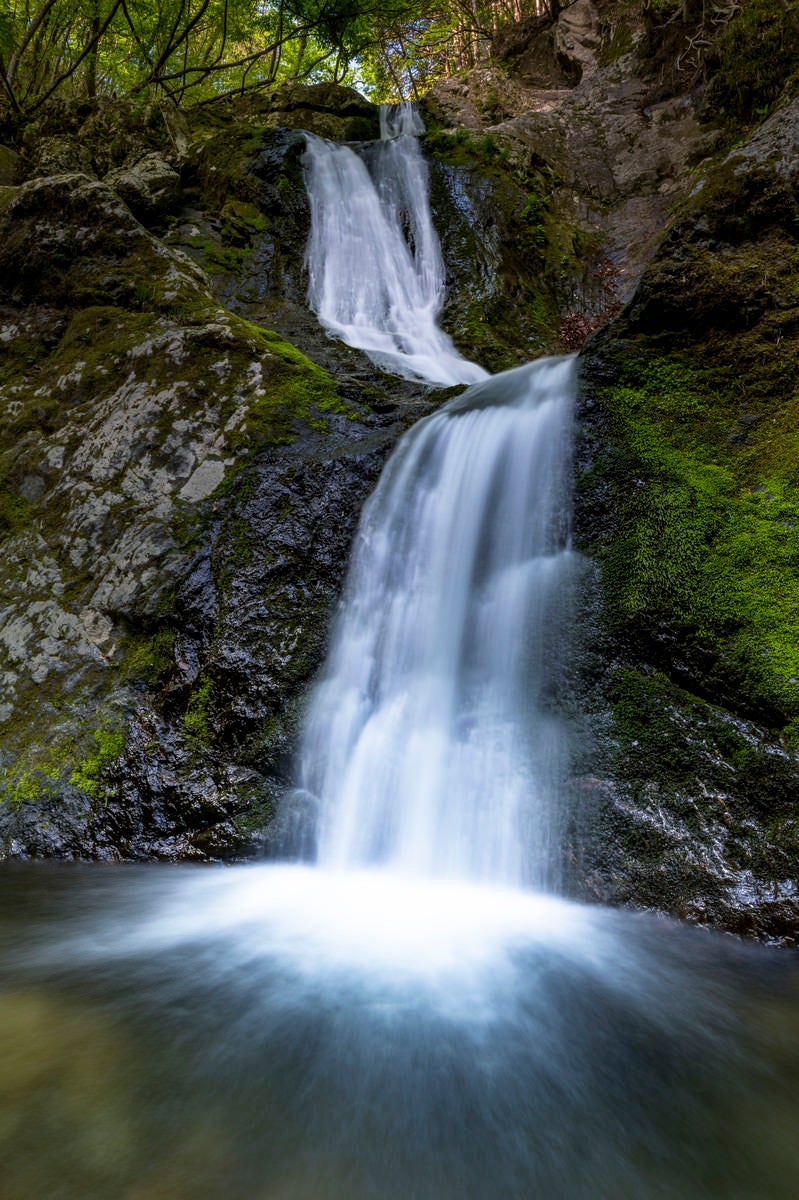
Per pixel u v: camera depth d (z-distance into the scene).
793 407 4.36
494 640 4.28
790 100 6.60
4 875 4.02
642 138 10.64
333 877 3.96
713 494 4.17
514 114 12.54
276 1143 1.99
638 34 12.51
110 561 5.35
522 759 3.81
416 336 8.54
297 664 4.66
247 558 5.08
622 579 4.04
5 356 6.97
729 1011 2.64
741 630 3.68
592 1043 2.45
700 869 3.24
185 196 9.96
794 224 5.08
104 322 6.75
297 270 9.01
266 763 4.40
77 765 4.55
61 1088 2.18
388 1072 2.29
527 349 8.62
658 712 3.64
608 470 4.40
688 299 4.87
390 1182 1.86
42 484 5.99
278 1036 2.47
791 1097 2.20
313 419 5.77
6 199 7.91
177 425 5.80
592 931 3.20
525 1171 1.91
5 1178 1.84
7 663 5.12
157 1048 2.40
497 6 18.89
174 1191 1.81
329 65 17.45
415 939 3.19
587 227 10.00
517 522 4.54
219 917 3.45
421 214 9.84
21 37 12.88
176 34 13.88
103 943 3.16
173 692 4.74
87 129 10.58
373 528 5.05
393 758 4.15
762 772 3.33
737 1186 1.87
